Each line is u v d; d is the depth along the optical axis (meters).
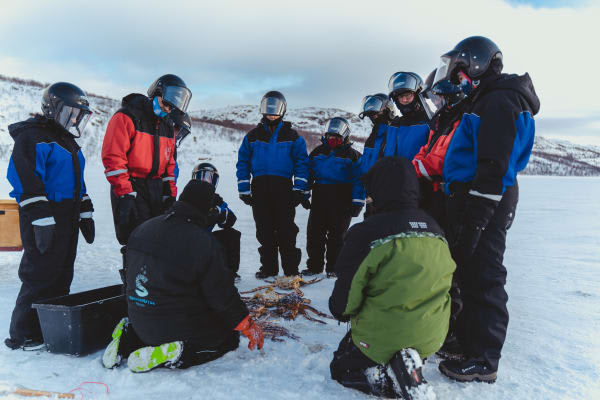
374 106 3.56
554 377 2.19
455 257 2.11
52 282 2.56
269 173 4.27
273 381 2.16
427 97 2.67
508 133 1.97
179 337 2.25
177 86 2.96
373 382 1.99
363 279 1.91
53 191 2.56
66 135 2.65
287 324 3.03
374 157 3.55
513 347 2.57
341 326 2.99
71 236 2.66
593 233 7.45
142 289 2.22
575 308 3.30
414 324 1.86
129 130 2.96
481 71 2.17
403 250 1.85
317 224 4.56
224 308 2.28
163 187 3.37
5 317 2.98
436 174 2.47
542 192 20.45
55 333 2.41
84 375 2.19
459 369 2.14
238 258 4.02
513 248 6.07
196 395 2.00
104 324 2.54
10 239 4.02
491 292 2.15
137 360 2.21
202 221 2.36
